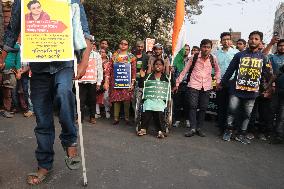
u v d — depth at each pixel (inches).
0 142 212.5
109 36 729.0
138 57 324.2
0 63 274.1
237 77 253.1
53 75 142.3
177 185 155.7
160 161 192.1
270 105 277.4
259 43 251.0
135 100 319.3
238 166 193.2
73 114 139.3
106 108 338.0
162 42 887.1
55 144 212.7
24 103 327.3
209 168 184.7
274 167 197.3
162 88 264.2
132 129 285.0
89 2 714.2
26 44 133.0
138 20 802.2
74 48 139.4
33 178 147.9
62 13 136.5
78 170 166.7
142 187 150.6
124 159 191.5
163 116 258.2
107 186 149.1
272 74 263.4
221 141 257.0
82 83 288.2
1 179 151.6
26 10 133.7
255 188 159.0
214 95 343.0
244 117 257.6
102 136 247.9
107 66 311.0
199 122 272.7
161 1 803.4
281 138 265.4
